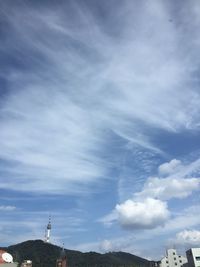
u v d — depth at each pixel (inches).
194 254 7406.5
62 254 7362.2
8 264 4675.2
